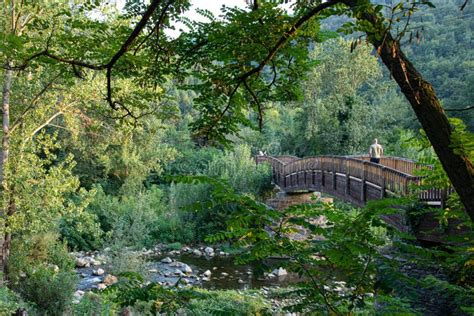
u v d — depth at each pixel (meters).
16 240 10.77
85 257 17.03
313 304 2.46
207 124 3.92
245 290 11.91
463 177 1.77
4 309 5.86
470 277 2.90
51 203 10.25
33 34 8.31
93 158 23.42
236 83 3.44
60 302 8.73
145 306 7.56
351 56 31.58
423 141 3.46
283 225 2.38
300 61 3.57
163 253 18.84
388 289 2.24
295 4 2.89
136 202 19.59
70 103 11.04
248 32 2.93
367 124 30.69
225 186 2.24
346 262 2.26
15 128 10.66
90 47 3.43
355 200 12.91
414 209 6.66
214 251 19.38
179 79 3.74
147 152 23.50
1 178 9.73
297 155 33.62
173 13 3.42
